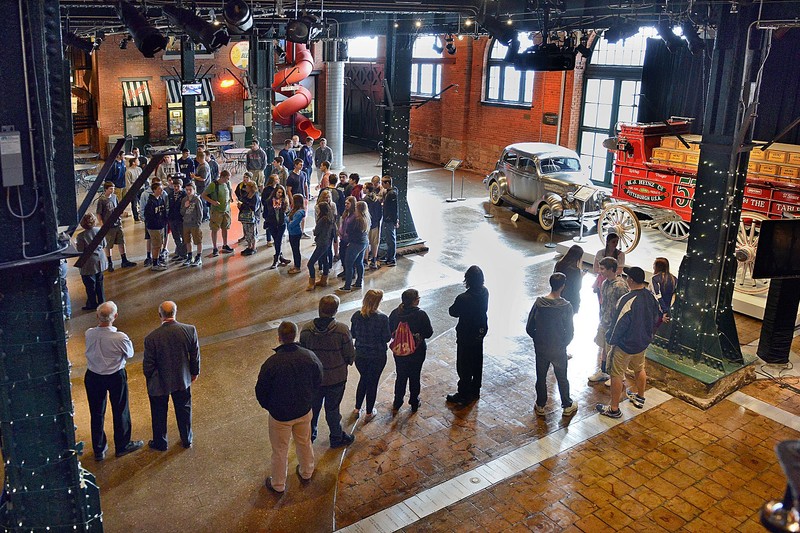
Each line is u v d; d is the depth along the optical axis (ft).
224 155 75.92
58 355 14.24
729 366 27.73
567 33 33.37
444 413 25.73
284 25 47.96
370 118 89.92
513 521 19.81
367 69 88.74
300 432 20.84
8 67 12.68
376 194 41.37
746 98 25.53
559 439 24.11
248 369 28.81
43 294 13.92
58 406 14.48
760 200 39.60
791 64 42.55
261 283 39.06
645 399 26.99
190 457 22.63
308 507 20.29
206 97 78.23
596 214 48.65
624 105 61.87
